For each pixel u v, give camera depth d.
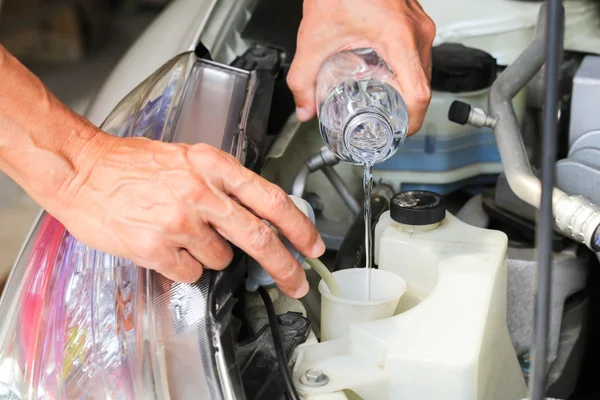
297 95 0.92
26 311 0.67
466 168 0.97
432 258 0.71
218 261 0.61
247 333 0.66
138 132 0.78
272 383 0.60
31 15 3.26
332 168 0.94
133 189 0.61
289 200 0.63
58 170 0.62
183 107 0.81
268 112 0.86
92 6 3.34
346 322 0.66
